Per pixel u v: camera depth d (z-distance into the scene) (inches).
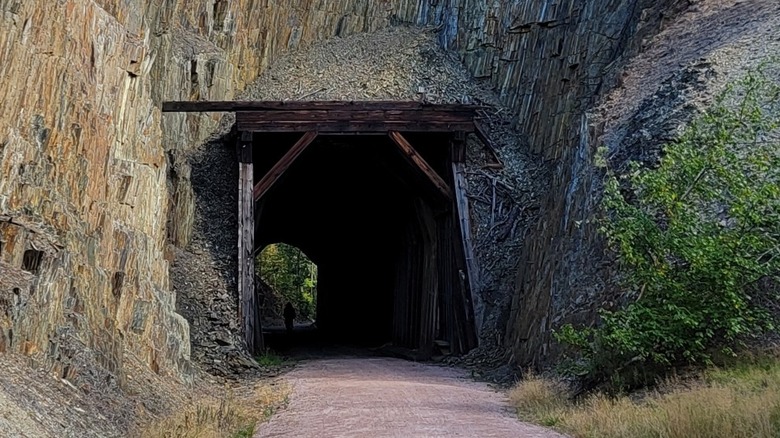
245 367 991.6
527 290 995.9
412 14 1571.1
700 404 417.4
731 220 629.0
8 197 499.5
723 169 580.7
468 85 1423.5
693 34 986.1
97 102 690.2
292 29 1456.7
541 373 806.5
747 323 552.4
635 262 584.4
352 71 1414.9
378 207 1557.6
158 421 520.7
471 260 1154.7
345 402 664.4
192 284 1066.1
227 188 1194.6
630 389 574.9
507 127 1347.2
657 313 564.4
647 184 597.9
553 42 1336.1
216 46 1305.4
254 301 1117.1
